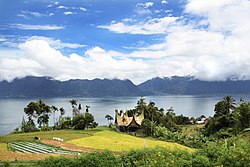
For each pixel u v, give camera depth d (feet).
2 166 84.23
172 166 56.95
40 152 146.61
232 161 54.80
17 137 213.66
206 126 353.10
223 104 360.07
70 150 156.97
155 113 387.55
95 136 235.20
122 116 367.25
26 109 352.28
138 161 62.18
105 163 63.00
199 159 58.54
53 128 338.34
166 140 263.49
